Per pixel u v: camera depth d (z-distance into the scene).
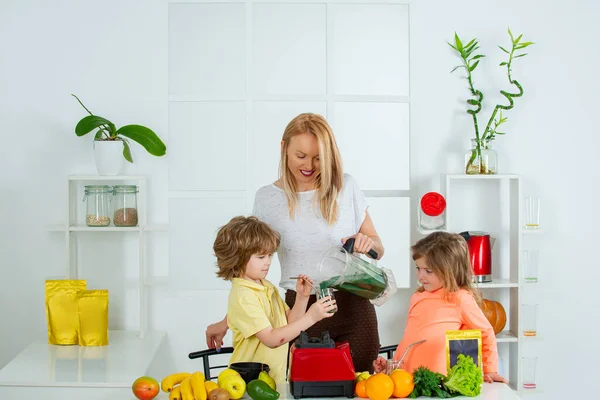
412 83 3.53
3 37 3.46
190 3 3.49
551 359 3.60
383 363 2.03
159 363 3.52
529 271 3.40
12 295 3.52
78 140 3.49
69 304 3.26
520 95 3.46
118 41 3.49
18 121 3.48
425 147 3.54
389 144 3.55
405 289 3.55
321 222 2.30
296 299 2.16
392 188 3.55
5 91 3.47
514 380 3.46
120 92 3.49
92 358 3.03
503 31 3.54
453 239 2.31
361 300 2.32
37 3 3.46
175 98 3.50
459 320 2.28
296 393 1.81
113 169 3.32
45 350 3.16
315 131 2.22
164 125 3.51
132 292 3.55
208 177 3.52
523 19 3.54
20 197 3.49
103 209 3.38
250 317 2.03
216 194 3.52
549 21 3.54
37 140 3.49
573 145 3.56
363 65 3.54
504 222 3.56
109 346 3.23
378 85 3.54
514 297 3.42
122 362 2.96
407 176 3.55
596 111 3.56
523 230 3.36
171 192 3.51
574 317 3.60
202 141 3.52
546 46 3.54
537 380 3.61
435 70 3.54
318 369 1.80
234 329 2.14
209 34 3.50
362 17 3.53
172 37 3.50
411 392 1.80
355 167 3.55
